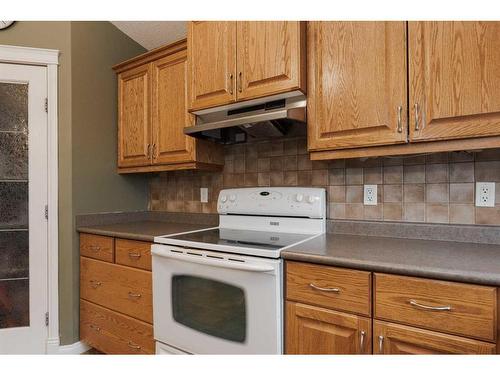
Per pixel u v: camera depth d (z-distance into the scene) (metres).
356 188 1.67
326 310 1.16
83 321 2.15
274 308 1.25
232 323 1.37
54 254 2.13
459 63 1.14
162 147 2.09
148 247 1.75
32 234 2.10
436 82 1.18
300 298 1.22
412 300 1.00
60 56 2.18
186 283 1.54
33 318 2.09
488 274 0.89
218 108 1.76
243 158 2.08
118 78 2.40
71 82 2.20
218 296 1.42
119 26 2.45
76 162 2.21
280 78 1.51
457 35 1.14
